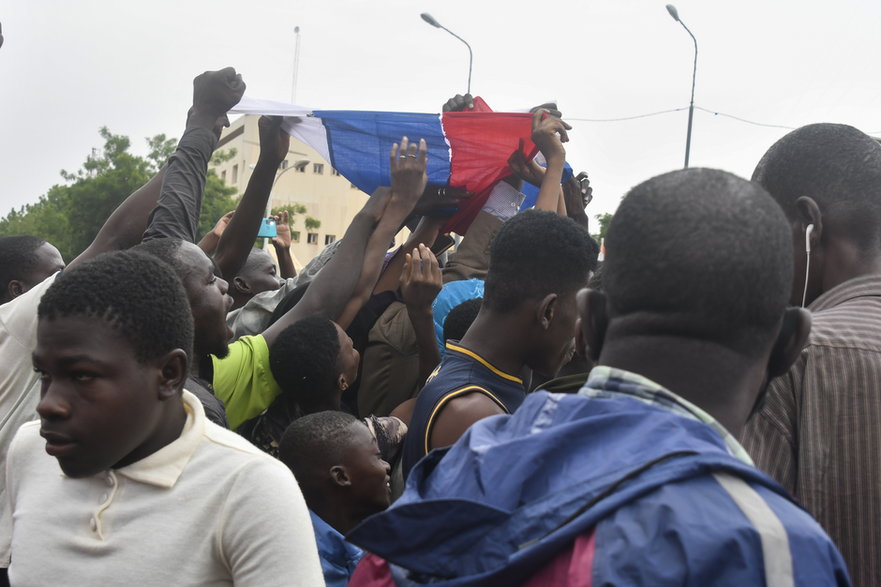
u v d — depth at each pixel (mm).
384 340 3730
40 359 1663
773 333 1296
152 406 1721
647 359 1271
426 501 1247
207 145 3596
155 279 1740
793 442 1879
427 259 3350
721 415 1257
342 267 3504
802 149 2068
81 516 1754
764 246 1234
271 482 1723
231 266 4180
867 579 1784
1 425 2689
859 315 1895
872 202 2004
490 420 1433
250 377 3072
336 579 2490
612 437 1224
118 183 36031
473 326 2523
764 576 1059
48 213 39500
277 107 3963
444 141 4078
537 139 3885
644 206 1289
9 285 3693
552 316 2396
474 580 1188
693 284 1228
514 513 1204
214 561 1704
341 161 4215
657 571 1059
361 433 2639
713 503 1104
